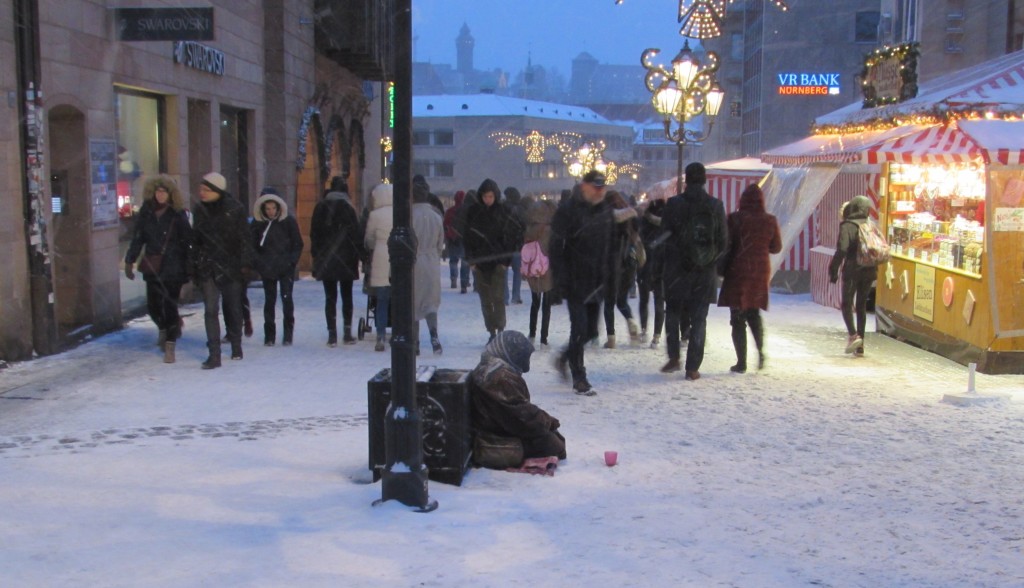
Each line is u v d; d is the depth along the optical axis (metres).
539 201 11.82
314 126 23.92
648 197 14.22
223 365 10.16
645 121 116.88
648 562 4.42
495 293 11.38
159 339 10.68
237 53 18.39
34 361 10.16
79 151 11.73
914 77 13.23
